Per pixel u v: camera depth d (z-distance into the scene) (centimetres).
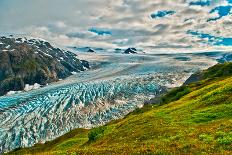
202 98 5044
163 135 3203
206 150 2202
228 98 4528
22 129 19788
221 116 3616
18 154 11025
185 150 2269
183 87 9756
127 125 4703
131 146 2725
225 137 2436
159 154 2269
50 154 3039
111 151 2605
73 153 2745
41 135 18650
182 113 4469
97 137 5159
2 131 19788
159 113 4988
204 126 3225
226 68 10219
